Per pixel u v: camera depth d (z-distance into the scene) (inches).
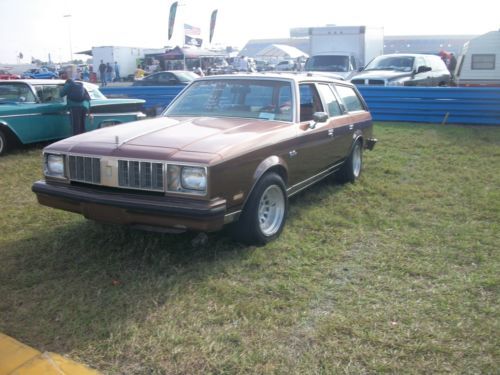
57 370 114.0
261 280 158.1
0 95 370.3
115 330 128.9
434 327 132.0
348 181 278.4
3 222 209.6
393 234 200.8
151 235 190.1
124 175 161.2
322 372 114.2
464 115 511.5
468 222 215.8
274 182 184.7
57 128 377.7
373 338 126.3
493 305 143.8
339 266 169.3
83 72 1504.7
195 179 152.7
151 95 615.5
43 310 139.4
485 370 115.0
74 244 184.4
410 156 358.6
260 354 120.0
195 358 118.5
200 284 153.9
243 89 219.8
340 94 270.5
